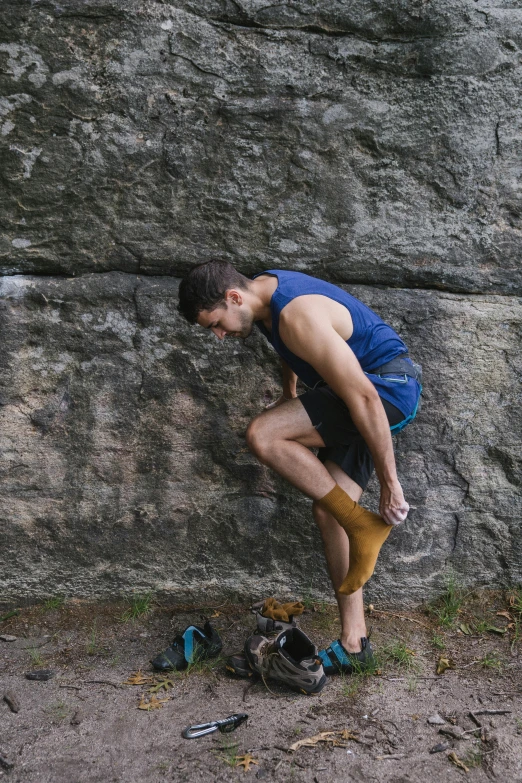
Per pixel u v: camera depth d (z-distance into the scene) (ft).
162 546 10.42
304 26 9.70
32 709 8.12
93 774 7.05
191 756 7.32
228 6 9.56
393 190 10.08
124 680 8.76
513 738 7.70
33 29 9.31
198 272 7.98
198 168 9.80
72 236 9.80
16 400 9.97
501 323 10.32
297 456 8.09
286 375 9.51
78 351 9.98
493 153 10.13
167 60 9.57
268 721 7.92
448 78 9.93
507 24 9.90
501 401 10.48
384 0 9.71
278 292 7.80
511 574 10.80
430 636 9.98
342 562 8.71
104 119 9.61
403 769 7.18
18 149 9.54
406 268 10.19
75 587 10.34
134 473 10.26
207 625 9.47
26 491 10.12
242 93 9.73
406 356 8.47
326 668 8.84
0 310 9.77
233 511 10.44
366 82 9.87
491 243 10.29
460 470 10.54
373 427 7.55
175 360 10.09
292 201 9.97
